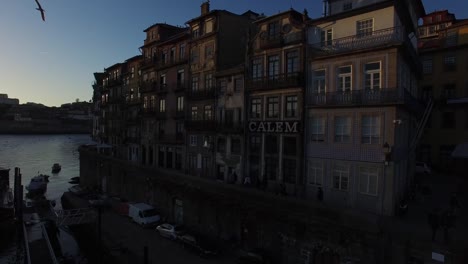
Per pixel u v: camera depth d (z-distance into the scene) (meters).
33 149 124.50
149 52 50.06
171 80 43.56
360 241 18.09
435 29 42.78
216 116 35.44
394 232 16.81
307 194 26.03
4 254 28.03
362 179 22.61
